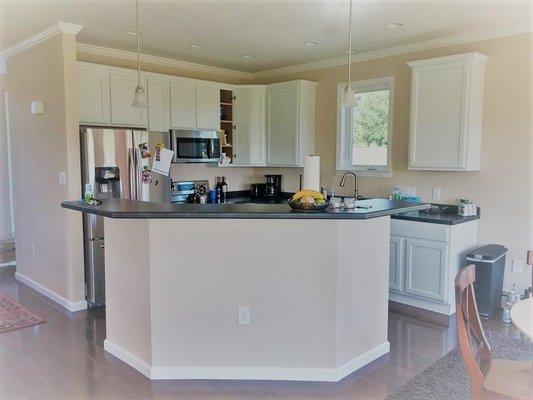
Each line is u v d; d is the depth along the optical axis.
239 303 2.95
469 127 4.14
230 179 6.30
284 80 6.00
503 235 4.23
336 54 5.17
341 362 2.99
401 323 3.93
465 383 2.90
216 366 2.98
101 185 4.28
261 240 2.91
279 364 2.98
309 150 5.69
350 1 3.24
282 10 3.63
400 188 4.93
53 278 4.54
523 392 1.95
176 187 5.68
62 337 3.62
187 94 5.37
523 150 4.07
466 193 4.44
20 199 5.05
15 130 4.99
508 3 3.45
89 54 4.87
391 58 4.94
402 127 4.89
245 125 5.86
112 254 3.21
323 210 2.93
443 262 4.06
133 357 3.13
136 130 4.53
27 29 4.13
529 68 3.99
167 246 2.91
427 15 3.74
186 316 2.96
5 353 3.33
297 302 2.94
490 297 3.95
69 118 4.09
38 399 2.71
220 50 5.00
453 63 4.16
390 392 2.80
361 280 3.09
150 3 3.48
